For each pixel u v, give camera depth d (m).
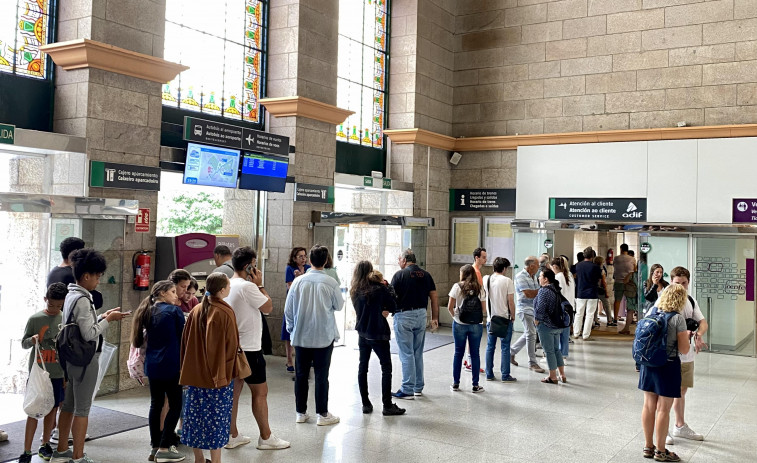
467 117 15.11
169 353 5.31
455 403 7.62
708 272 11.85
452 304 8.57
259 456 5.63
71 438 5.82
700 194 12.57
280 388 8.09
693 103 12.82
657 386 5.71
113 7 7.64
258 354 5.71
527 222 13.67
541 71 14.33
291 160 10.38
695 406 7.82
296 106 10.29
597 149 13.55
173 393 5.39
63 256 6.00
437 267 14.73
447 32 14.99
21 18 7.37
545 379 8.84
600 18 13.73
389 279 13.27
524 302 9.72
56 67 7.62
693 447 6.22
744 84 12.38
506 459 5.73
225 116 10.04
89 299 5.10
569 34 14.05
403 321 7.76
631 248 17.95
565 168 13.87
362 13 13.28
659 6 13.17
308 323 6.48
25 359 7.09
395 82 13.99
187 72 9.43
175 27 9.19
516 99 14.58
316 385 6.59
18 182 7.51
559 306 8.70
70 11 7.57
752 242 11.49
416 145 13.84
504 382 8.80
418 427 6.61
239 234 10.32
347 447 5.92
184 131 8.49
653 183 13.01
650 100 13.23
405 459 5.65
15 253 6.91
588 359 10.63
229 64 10.10
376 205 14.03
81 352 5.00
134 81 7.86
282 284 10.23
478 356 8.25
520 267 13.78
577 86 13.96
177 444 5.56
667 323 5.64
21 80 7.34
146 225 8.02
